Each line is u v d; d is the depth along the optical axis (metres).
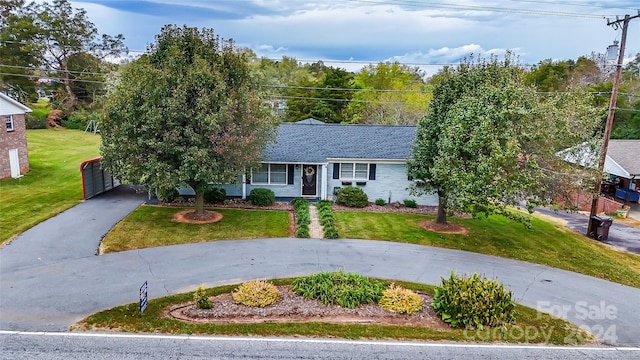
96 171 21.19
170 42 16.42
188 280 12.12
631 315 11.30
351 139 23.28
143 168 15.61
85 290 11.15
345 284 11.55
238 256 14.19
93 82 53.41
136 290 11.30
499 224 19.47
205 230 16.59
